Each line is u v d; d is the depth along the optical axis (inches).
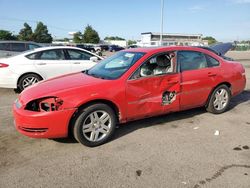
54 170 133.2
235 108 241.9
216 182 122.2
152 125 194.4
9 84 297.4
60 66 312.0
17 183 122.3
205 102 210.5
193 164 138.2
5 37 3447.3
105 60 206.5
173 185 120.3
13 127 191.0
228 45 526.0
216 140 168.7
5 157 146.3
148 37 2089.1
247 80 415.5
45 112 145.3
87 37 3201.3
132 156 147.3
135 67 169.8
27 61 299.6
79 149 156.0
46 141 166.6
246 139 170.6
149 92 174.1
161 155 148.3
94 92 153.8
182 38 2246.6
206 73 202.4
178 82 186.2
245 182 122.1
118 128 188.2
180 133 179.9
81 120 152.4
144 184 121.2
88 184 121.5
